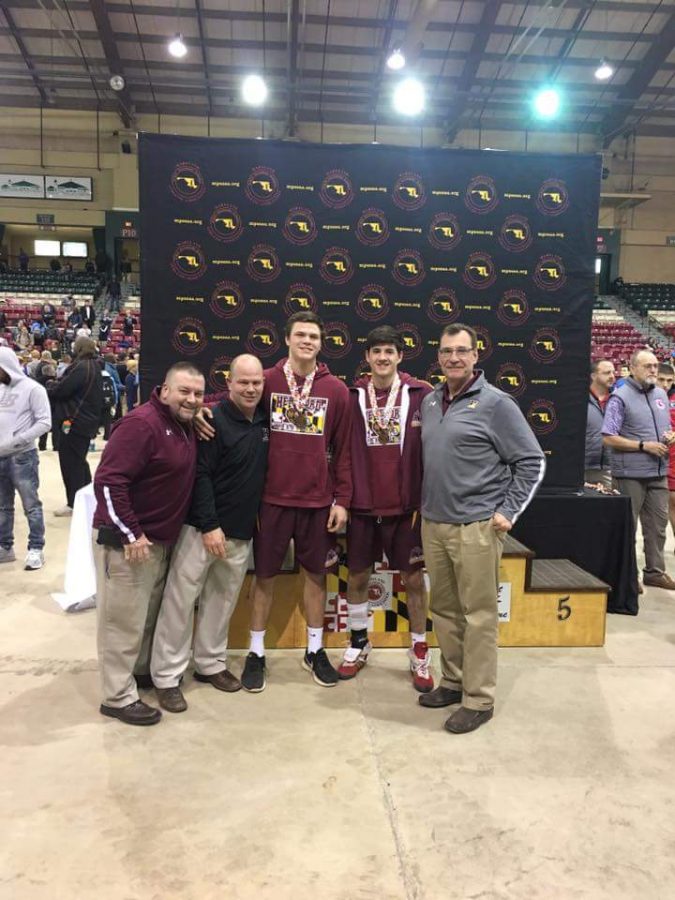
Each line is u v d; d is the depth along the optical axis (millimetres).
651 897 1507
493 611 2264
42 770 1976
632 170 18359
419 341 3408
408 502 2500
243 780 1937
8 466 3979
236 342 3289
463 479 2236
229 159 3223
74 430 4934
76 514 3389
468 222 3383
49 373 8961
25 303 17141
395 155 3314
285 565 2930
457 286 3404
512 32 13531
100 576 2262
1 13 13375
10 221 17875
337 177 3291
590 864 1608
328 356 3367
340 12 13000
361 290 3352
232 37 13750
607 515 3408
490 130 17078
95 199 17812
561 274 3453
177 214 3213
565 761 2066
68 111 17250
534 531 3387
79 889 1500
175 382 2164
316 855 1621
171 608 2367
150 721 2250
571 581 3006
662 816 1800
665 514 3830
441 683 2496
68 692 2490
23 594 3592
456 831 1721
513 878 1558
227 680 2535
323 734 2211
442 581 2377
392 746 2143
